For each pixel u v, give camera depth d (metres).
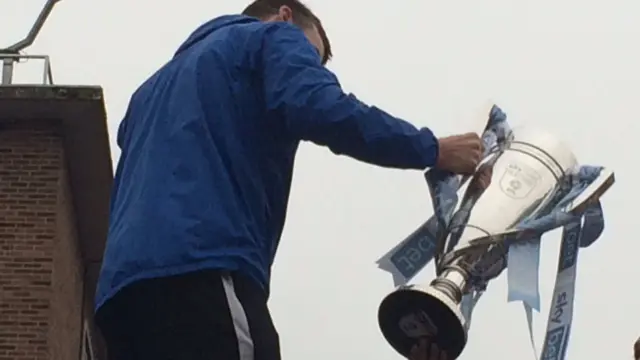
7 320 12.69
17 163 13.46
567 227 4.20
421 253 4.09
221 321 3.27
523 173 4.23
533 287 4.02
